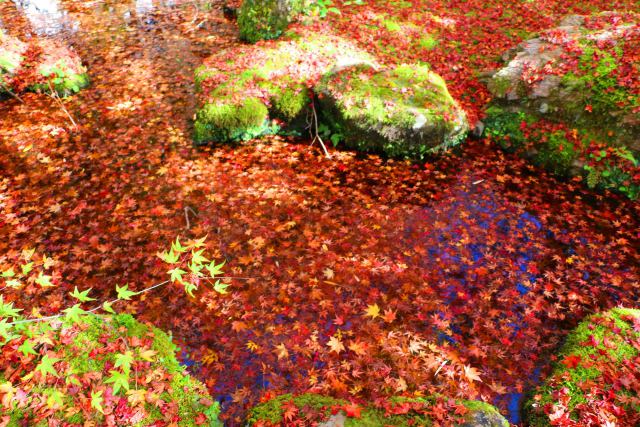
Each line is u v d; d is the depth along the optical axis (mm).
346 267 4777
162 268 4766
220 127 6684
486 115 6988
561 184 6027
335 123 6676
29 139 6848
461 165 6406
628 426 2951
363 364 3846
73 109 7605
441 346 3992
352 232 5227
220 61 7945
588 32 7223
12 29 10781
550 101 6453
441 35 9086
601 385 3285
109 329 3215
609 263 4812
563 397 3277
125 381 2490
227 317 4273
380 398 3234
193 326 4199
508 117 6785
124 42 10070
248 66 7547
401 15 9805
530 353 3945
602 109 6031
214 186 5914
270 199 5703
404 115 6262
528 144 6465
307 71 7344
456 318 4254
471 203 5680
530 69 6809
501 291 4516
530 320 4227
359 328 4160
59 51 8570
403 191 5879
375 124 6332
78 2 12562
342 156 6539
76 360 2914
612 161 5809
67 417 2633
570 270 4734
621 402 3113
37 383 2738
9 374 2768
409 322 4219
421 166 6375
